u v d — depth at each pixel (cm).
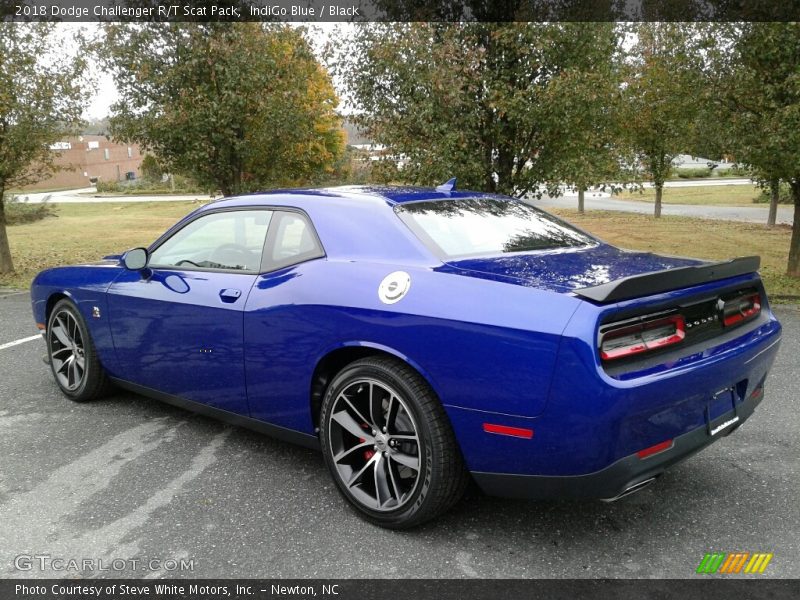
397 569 267
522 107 832
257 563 272
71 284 464
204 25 1009
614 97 880
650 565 268
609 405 238
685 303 272
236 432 421
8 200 2841
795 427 418
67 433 421
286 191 381
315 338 313
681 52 950
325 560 274
